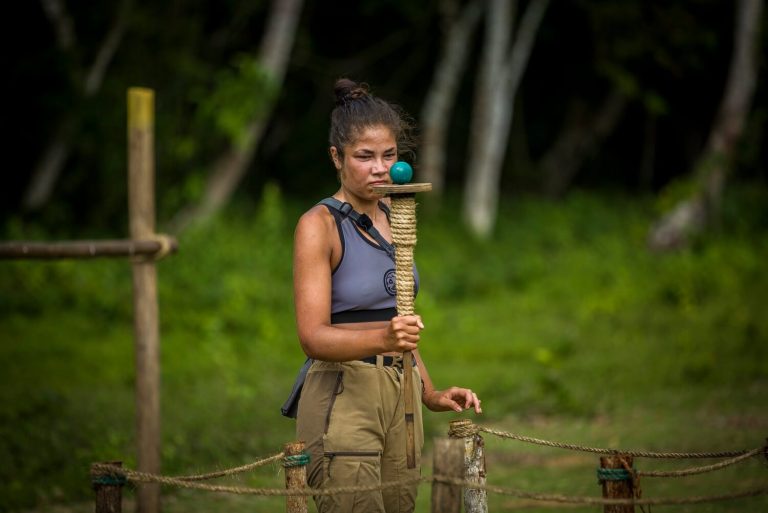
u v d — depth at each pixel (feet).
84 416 38.06
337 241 17.62
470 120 109.29
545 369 47.62
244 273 63.05
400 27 101.14
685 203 79.25
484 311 63.98
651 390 43.80
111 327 56.34
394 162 17.92
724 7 95.45
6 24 80.38
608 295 64.28
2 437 34.35
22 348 50.08
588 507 27.94
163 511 28.48
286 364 50.03
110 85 77.87
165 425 36.88
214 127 81.10
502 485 30.66
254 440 35.47
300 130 101.40
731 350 49.16
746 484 29.25
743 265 70.03
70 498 29.78
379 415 17.57
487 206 86.12
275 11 76.07
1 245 24.66
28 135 82.33
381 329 16.49
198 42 87.15
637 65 101.76
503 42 86.02
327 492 16.17
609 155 115.03
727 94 82.23
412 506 18.21
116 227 78.89
